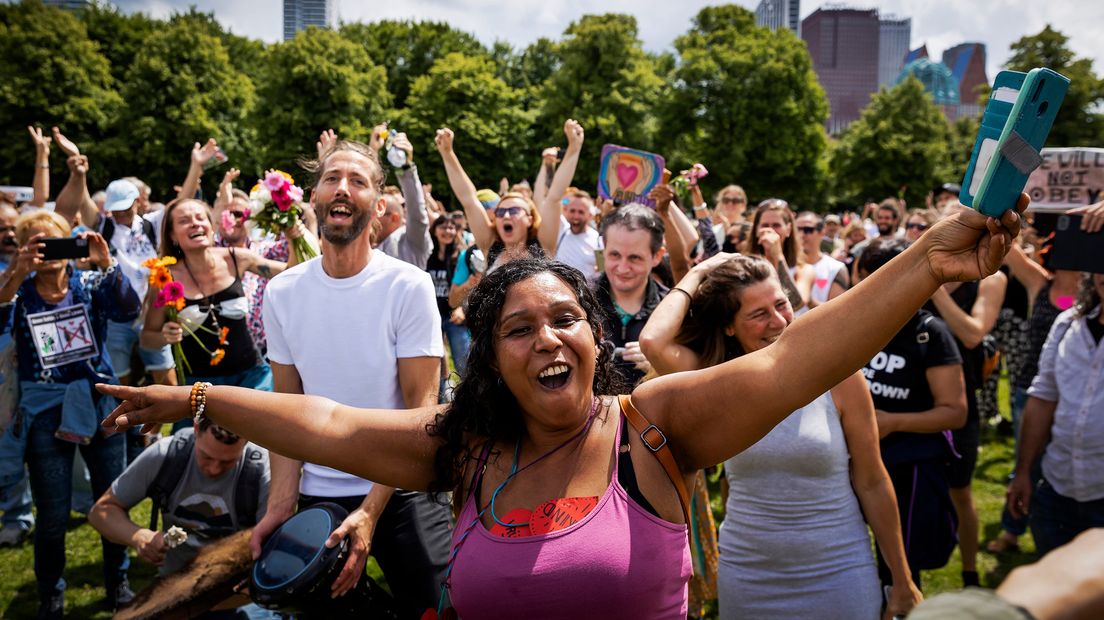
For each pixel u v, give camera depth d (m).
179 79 40.84
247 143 42.44
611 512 1.61
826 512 2.53
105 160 40.53
